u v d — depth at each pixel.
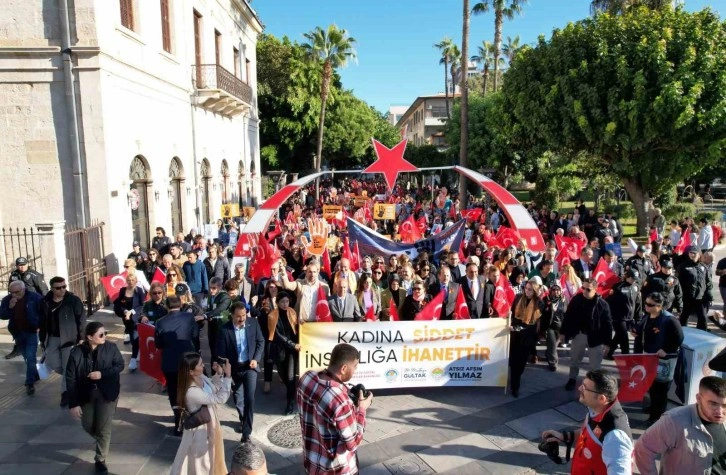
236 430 6.72
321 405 3.61
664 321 6.60
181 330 6.70
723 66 18.34
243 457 3.07
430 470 5.80
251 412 6.32
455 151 38.94
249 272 10.77
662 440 3.66
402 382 7.68
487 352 7.74
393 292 8.80
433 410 7.30
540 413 7.19
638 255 10.73
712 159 19.16
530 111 22.33
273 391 8.04
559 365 9.00
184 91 18.27
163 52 16.41
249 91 25.84
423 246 11.73
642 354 6.58
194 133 19.11
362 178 69.75
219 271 11.30
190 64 18.98
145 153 15.05
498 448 6.28
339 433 3.58
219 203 22.52
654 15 19.98
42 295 8.87
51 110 12.55
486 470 5.81
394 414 7.17
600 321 7.51
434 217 20.08
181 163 18.05
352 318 7.96
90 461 6.02
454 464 5.93
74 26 12.28
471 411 7.26
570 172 27.70
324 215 18.39
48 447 6.35
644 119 18.78
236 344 6.32
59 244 11.16
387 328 7.55
